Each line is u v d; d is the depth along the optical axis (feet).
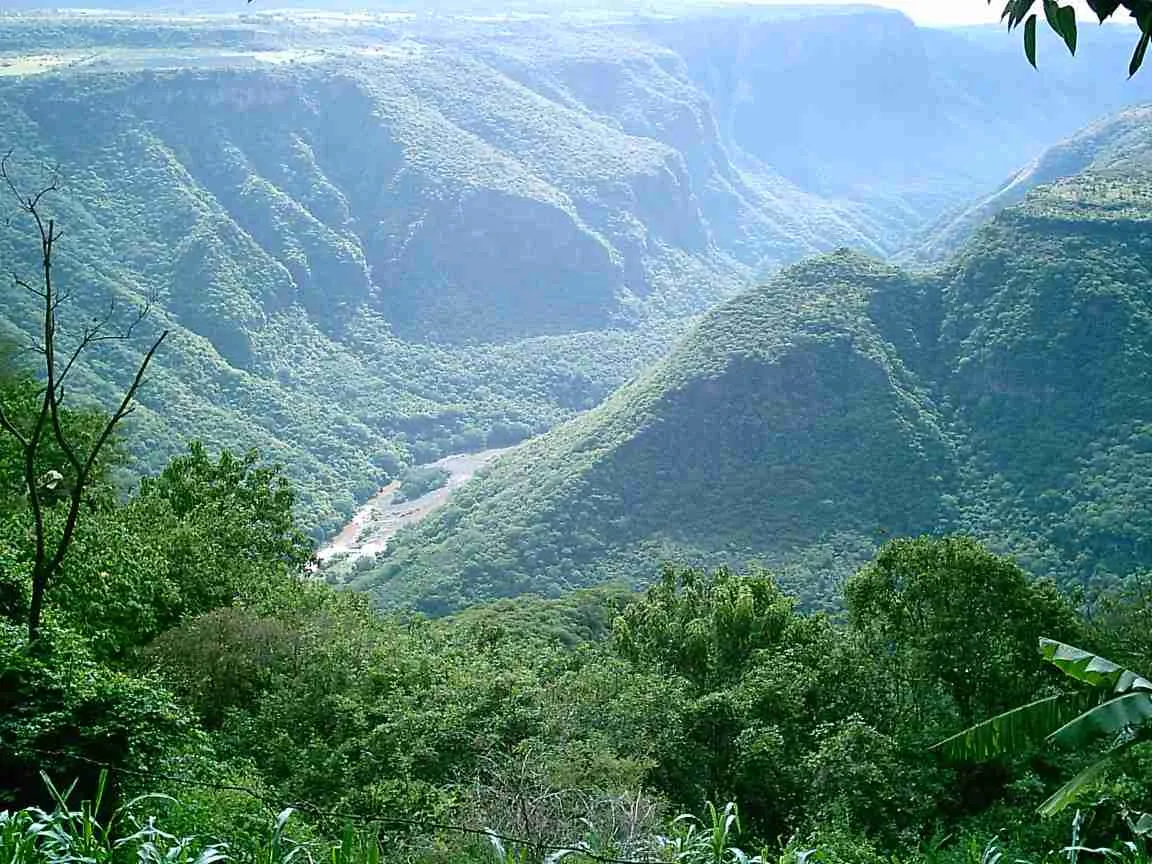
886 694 72.38
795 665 70.59
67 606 57.41
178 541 78.59
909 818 58.80
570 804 44.91
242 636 65.26
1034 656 68.33
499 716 57.98
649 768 56.44
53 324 39.78
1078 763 57.11
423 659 67.10
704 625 77.30
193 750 42.19
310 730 57.41
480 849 40.04
